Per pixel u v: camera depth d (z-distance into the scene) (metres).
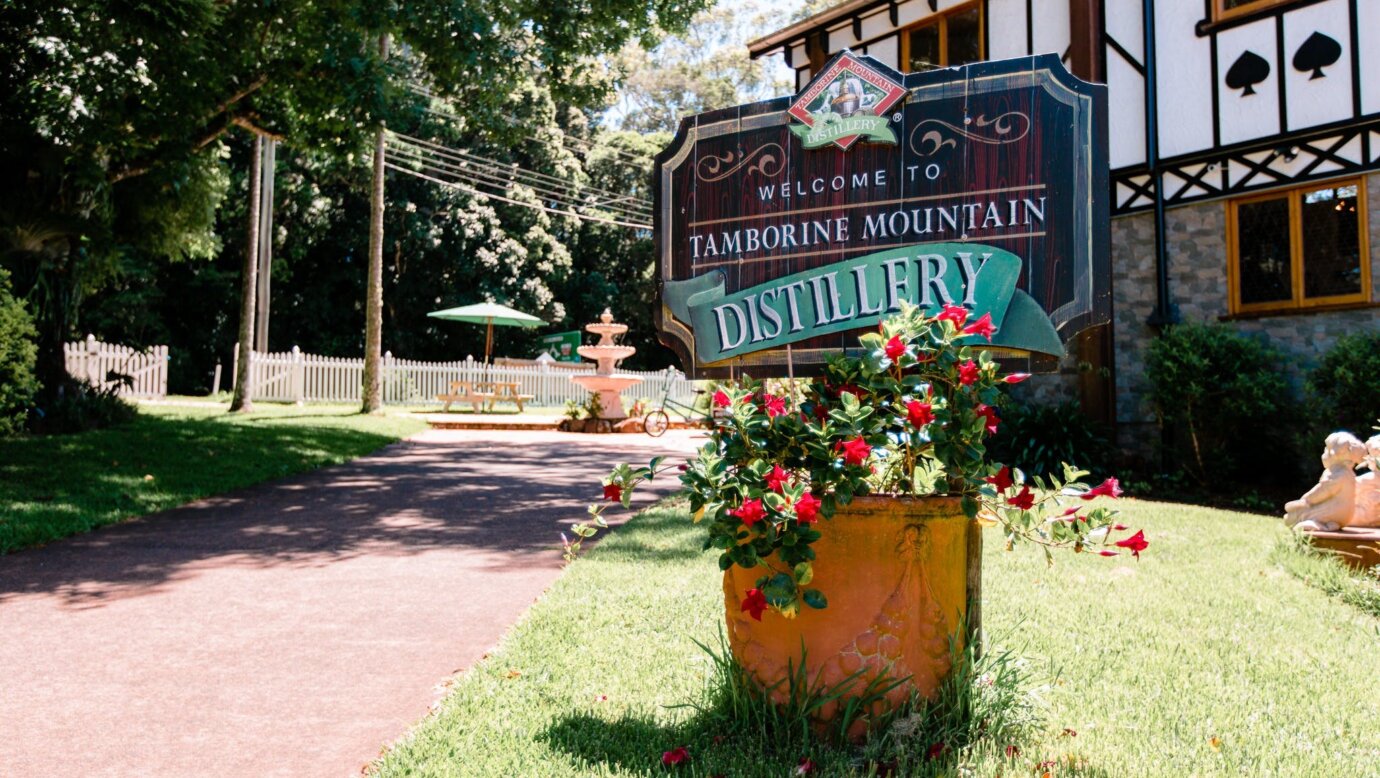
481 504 8.76
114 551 6.29
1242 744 2.99
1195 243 11.48
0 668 3.83
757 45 16.23
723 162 3.84
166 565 5.89
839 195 3.60
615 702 3.33
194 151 13.98
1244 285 11.09
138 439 11.74
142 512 7.77
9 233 12.23
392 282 35.84
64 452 10.19
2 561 5.91
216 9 11.77
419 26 11.56
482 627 4.52
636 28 14.15
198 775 2.79
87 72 10.89
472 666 3.81
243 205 31.16
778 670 2.99
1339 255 10.34
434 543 6.77
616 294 42.41
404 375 25.62
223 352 33.91
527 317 30.62
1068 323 3.24
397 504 8.65
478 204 36.28
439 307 35.97
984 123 3.39
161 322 32.66
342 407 22.48
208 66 11.75
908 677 2.92
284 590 5.27
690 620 4.45
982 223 3.38
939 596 2.99
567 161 41.16
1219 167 11.27
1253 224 11.05
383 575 5.69
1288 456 10.23
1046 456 11.07
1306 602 5.00
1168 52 11.71
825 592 2.92
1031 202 3.31
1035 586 5.32
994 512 3.05
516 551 6.49
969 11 13.59
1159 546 6.74
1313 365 10.30
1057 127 3.29
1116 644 4.15
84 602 4.95
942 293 3.41
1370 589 5.16
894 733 2.82
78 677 3.72
